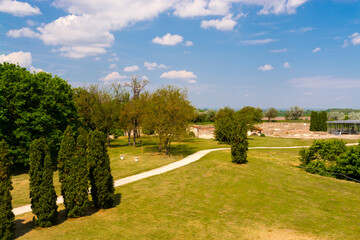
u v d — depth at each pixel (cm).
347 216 1659
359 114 11125
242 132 3219
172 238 1356
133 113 5078
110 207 1848
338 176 2709
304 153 3125
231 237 1370
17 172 3275
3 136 3080
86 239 1330
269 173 2830
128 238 1349
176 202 1947
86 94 5441
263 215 1683
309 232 1421
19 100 3156
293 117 13562
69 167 1631
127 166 3344
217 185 2397
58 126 3738
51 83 3709
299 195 2127
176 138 4209
